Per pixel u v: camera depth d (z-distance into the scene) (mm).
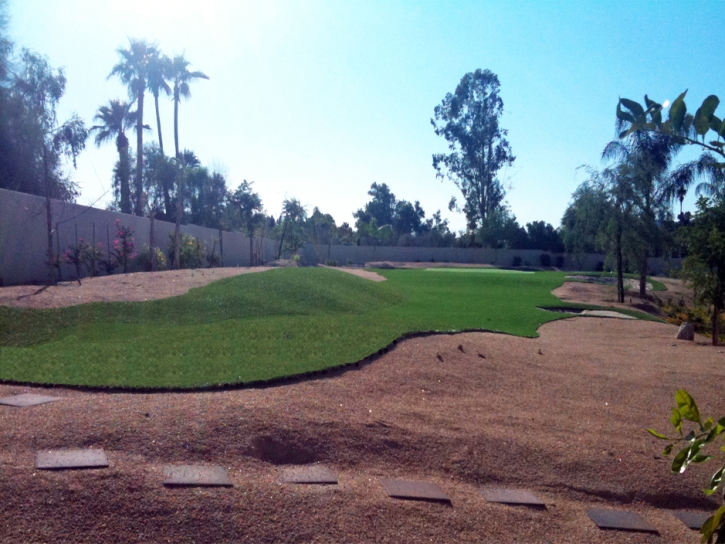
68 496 4336
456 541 4707
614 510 5586
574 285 33125
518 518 5180
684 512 5766
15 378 7418
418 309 20172
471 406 7891
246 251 41312
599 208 26391
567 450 6551
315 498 4852
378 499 5027
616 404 8805
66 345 10125
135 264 23766
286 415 6191
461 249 58031
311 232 52344
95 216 22078
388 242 63781
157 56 36438
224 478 4875
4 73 23719
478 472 5902
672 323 20594
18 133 24938
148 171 44812
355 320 14469
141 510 4352
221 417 5887
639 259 27359
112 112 39719
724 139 2984
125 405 6172
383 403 7387
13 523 4031
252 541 4273
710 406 8898
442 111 57906
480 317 18859
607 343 15602
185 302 14547
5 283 17219
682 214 26062
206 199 48781
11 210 17547
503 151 57562
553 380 9969
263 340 10922
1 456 4773
